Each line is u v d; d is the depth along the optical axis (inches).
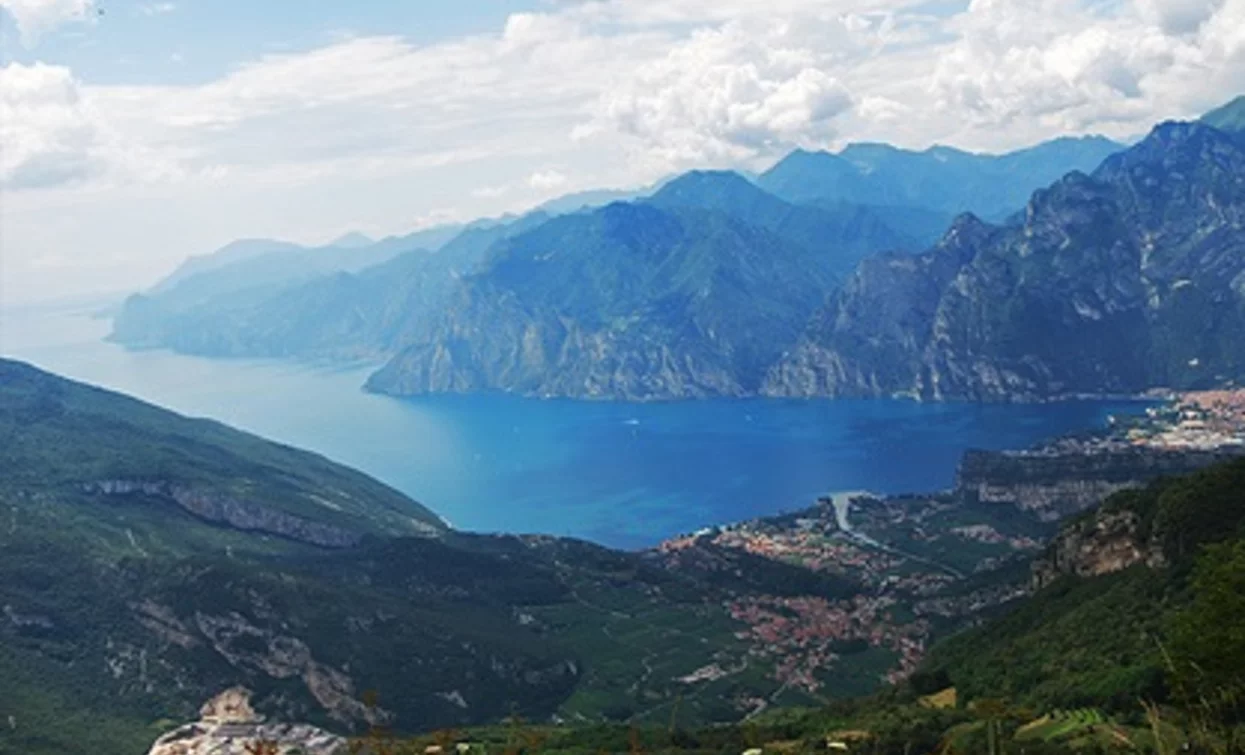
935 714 5388.8
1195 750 1878.7
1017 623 7485.2
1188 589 5777.6
